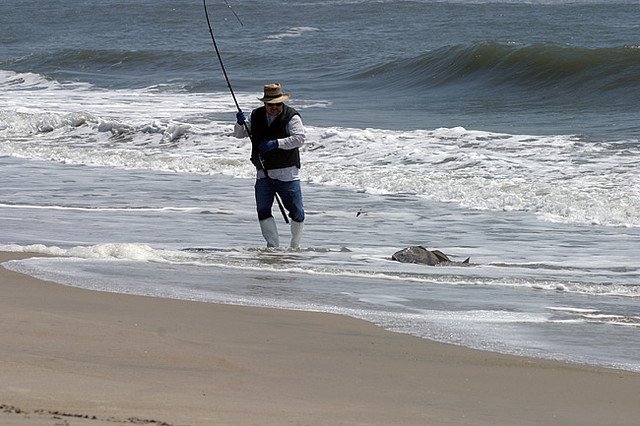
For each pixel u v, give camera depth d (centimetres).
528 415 930
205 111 5625
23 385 855
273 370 1047
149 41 11900
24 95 7125
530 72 6184
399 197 3052
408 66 7100
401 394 986
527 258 2122
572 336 1341
